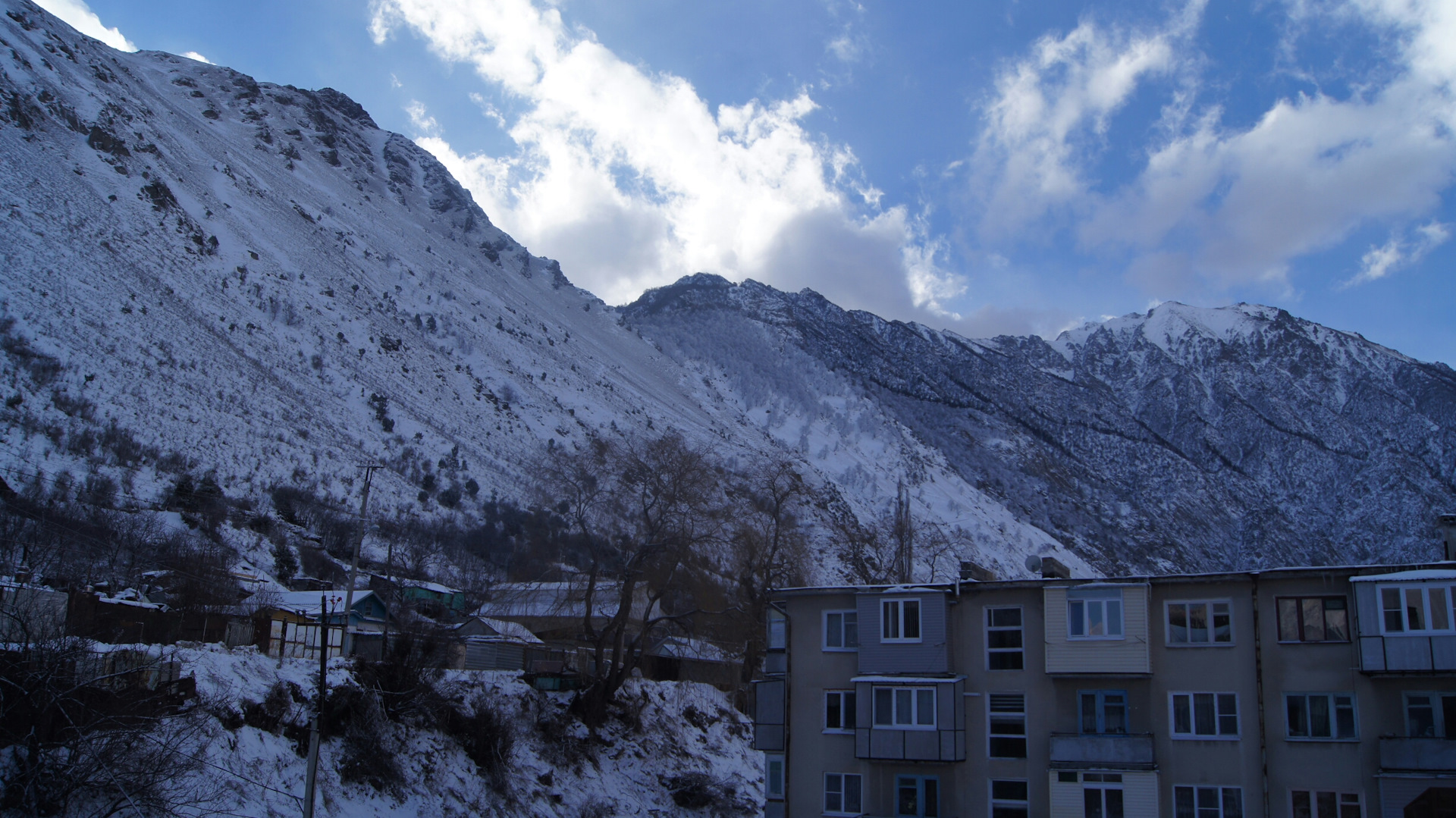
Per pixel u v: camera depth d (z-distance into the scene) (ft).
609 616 199.41
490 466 513.04
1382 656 91.61
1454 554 103.86
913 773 108.58
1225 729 97.86
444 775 134.10
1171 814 97.50
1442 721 90.27
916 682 108.37
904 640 111.75
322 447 419.74
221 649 122.93
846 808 110.63
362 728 126.52
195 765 95.14
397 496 391.86
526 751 152.25
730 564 200.13
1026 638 108.78
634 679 191.83
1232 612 100.73
